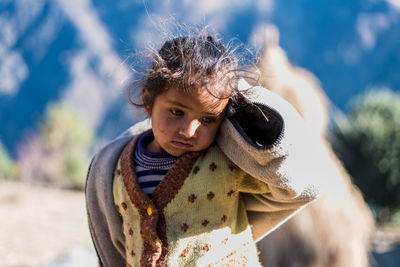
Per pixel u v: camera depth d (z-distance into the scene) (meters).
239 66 2.04
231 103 2.06
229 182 2.12
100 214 2.36
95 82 80.94
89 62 83.38
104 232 2.36
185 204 2.09
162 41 2.17
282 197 1.99
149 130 2.32
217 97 1.91
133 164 2.21
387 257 16.34
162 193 2.12
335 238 3.36
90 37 88.31
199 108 1.95
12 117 86.75
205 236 2.08
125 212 2.19
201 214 2.09
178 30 2.18
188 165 2.11
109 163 2.33
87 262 7.48
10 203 15.24
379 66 93.69
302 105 3.36
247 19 85.25
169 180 2.11
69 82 84.50
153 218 2.08
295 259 3.35
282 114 1.93
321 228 3.37
